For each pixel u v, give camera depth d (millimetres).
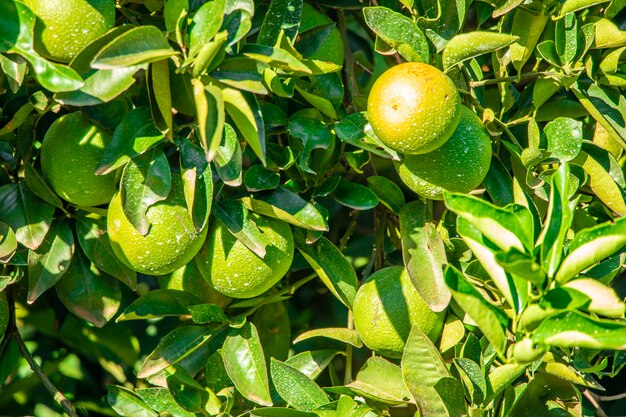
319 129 1175
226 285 1164
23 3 1085
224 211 1153
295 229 1203
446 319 1210
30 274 1184
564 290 1054
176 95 1145
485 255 1079
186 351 1198
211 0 1113
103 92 1104
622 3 1195
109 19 1113
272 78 1149
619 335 1021
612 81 1200
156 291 1201
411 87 1102
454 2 1173
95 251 1204
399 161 1161
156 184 1123
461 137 1147
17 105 1192
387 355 1206
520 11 1192
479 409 1143
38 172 1188
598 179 1203
